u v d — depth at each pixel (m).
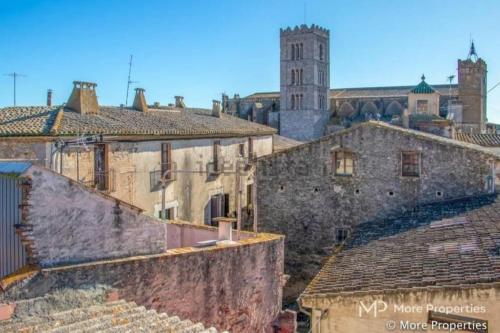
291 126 99.44
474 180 23.09
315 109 98.06
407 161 24.50
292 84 99.00
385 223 21.78
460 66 78.69
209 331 10.72
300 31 98.00
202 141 34.31
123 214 12.59
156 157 29.58
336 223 25.86
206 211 34.84
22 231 11.07
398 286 12.52
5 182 11.52
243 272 15.03
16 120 24.81
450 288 11.70
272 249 16.22
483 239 15.01
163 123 32.00
